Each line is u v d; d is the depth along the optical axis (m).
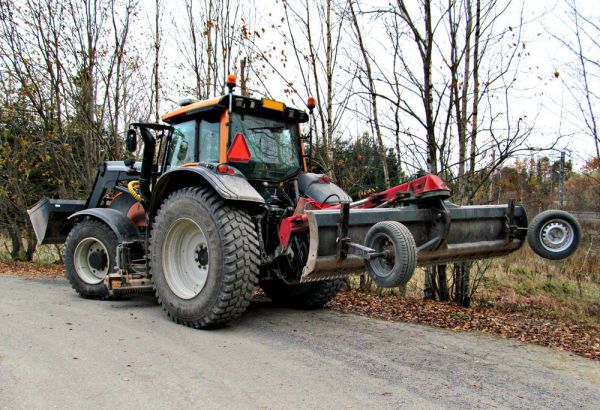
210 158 5.25
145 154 5.86
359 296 6.65
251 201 4.55
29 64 9.88
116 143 10.66
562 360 3.85
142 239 6.05
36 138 10.43
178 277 5.02
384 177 7.47
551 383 3.33
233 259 4.48
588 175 6.86
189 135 5.52
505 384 3.29
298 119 5.70
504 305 6.31
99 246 6.30
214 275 4.55
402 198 4.70
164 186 5.29
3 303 5.66
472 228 4.89
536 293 7.45
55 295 6.41
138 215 6.37
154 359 3.63
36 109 10.08
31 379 3.18
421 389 3.15
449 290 6.48
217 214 4.59
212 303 4.54
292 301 5.86
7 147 10.24
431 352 3.98
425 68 6.25
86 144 10.38
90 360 3.58
